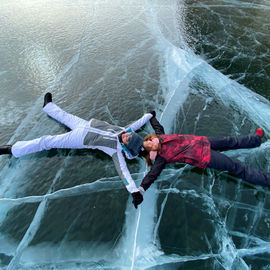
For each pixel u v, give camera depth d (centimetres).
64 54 514
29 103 404
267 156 308
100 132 314
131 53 517
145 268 221
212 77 444
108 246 238
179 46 537
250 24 621
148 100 401
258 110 377
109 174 303
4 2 766
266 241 236
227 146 303
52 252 236
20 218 264
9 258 234
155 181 292
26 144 315
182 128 350
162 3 748
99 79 449
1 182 298
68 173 305
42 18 660
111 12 693
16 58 504
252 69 461
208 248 232
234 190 279
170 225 251
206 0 768
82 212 266
